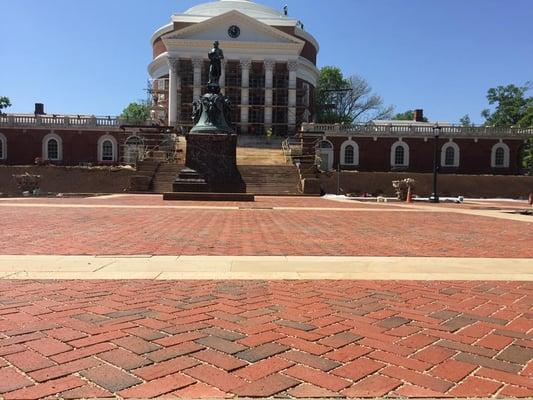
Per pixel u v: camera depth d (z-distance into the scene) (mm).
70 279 6812
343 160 62938
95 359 3832
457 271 7828
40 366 3682
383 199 34531
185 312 5223
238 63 74250
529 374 3672
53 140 61250
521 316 5273
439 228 14664
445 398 3256
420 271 7781
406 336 4527
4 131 60750
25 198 27453
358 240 11336
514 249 10352
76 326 4668
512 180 53750
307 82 83938
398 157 63312
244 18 72188
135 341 4262
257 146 63844
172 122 70562
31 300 5645
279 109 76000
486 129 63406
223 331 4582
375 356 3994
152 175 41625
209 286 6527
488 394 3320
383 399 3225
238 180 30344
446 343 4348
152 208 19891
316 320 5004
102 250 9164
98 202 23547
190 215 17031
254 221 15430
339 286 6652
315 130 63188
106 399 3172
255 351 4059
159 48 87000
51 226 12898
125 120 62188
